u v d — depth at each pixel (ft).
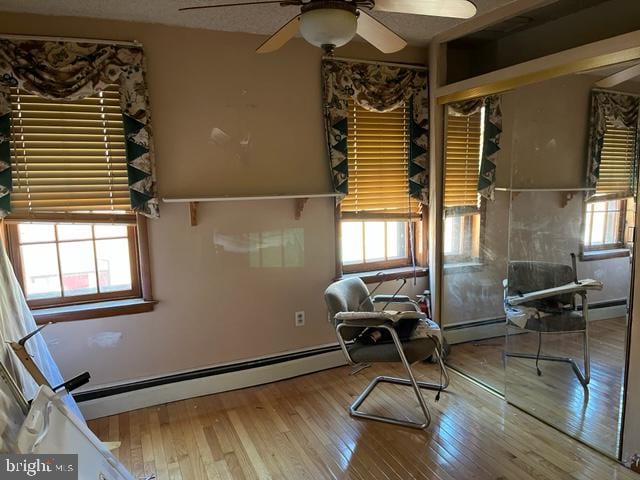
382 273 10.90
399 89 10.34
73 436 5.29
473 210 10.00
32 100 7.74
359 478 6.70
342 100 9.86
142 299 8.93
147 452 7.43
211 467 7.03
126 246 8.87
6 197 7.63
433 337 8.17
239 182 9.32
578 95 7.41
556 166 7.96
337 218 10.30
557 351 8.24
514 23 9.12
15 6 7.28
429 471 6.82
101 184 8.29
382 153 10.58
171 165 8.75
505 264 9.39
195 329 9.28
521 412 8.47
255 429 8.09
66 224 8.21
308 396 9.33
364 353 8.05
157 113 8.54
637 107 6.53
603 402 7.30
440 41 9.98
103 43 7.94
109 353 8.63
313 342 10.44
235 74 9.05
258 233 9.62
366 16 5.37
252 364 9.84
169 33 8.47
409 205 11.01
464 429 7.93
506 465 6.91
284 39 6.12
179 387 9.21
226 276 9.44
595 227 7.37
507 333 9.36
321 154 10.02
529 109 8.43
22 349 5.50
